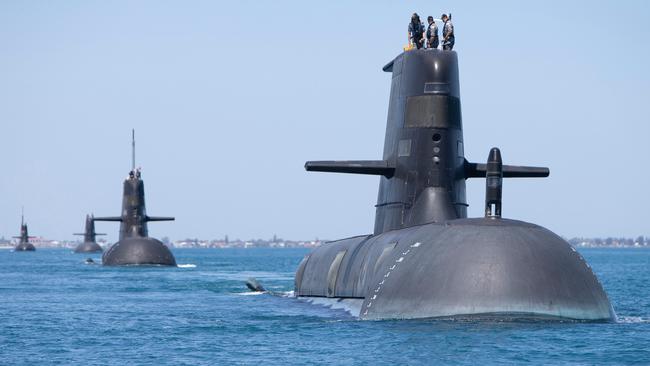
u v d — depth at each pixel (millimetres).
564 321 97938
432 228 109125
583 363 83125
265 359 88938
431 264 102625
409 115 123250
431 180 121062
